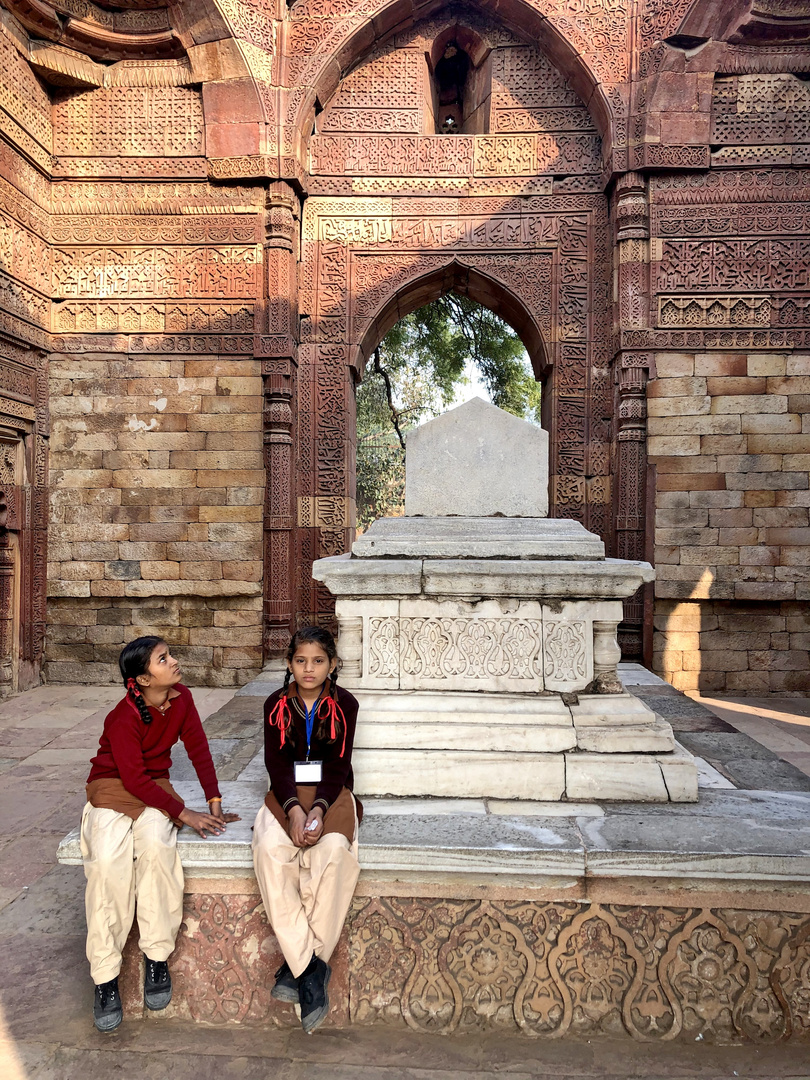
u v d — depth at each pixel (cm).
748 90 773
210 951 241
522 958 239
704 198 776
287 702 248
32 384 773
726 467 767
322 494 848
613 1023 236
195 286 810
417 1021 238
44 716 665
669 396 775
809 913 233
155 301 811
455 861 236
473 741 286
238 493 802
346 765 249
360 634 305
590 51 788
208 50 781
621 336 783
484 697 296
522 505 329
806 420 761
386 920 241
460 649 302
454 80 960
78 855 245
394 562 298
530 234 843
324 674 246
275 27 792
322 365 852
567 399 838
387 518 329
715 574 766
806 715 683
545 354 845
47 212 802
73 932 295
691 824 256
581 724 288
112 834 230
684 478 772
